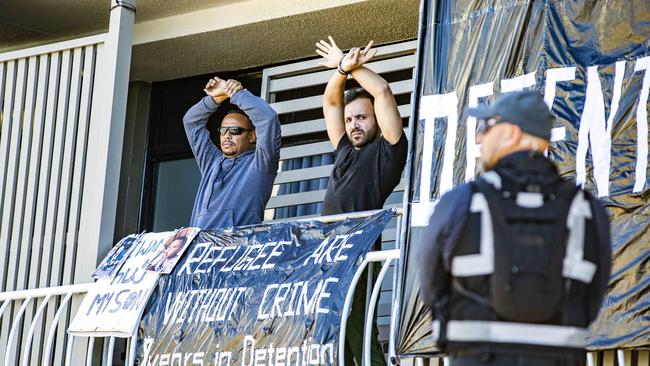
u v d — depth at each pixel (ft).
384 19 32.22
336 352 22.97
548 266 14.39
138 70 37.06
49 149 31.14
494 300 14.40
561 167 21.63
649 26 21.53
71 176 30.60
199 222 28.48
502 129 15.28
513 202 14.66
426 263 14.99
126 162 37.60
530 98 15.38
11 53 32.50
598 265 14.76
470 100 23.20
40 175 31.17
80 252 29.68
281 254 25.13
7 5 35.32
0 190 31.65
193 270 26.43
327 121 28.40
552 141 21.86
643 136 21.01
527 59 22.67
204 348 25.17
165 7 34.14
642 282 20.33
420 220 23.06
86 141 30.60
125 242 28.78
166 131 37.45
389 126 26.71
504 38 23.08
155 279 26.86
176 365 25.49
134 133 37.68
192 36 34.22
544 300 14.29
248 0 33.42
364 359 23.04
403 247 23.02
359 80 27.37
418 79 23.98
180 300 26.17
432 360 23.02
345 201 26.91
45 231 30.58
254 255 25.66
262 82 35.37
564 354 14.30
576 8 22.35
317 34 33.55
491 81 23.02
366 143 27.32
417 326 22.29
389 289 30.55
